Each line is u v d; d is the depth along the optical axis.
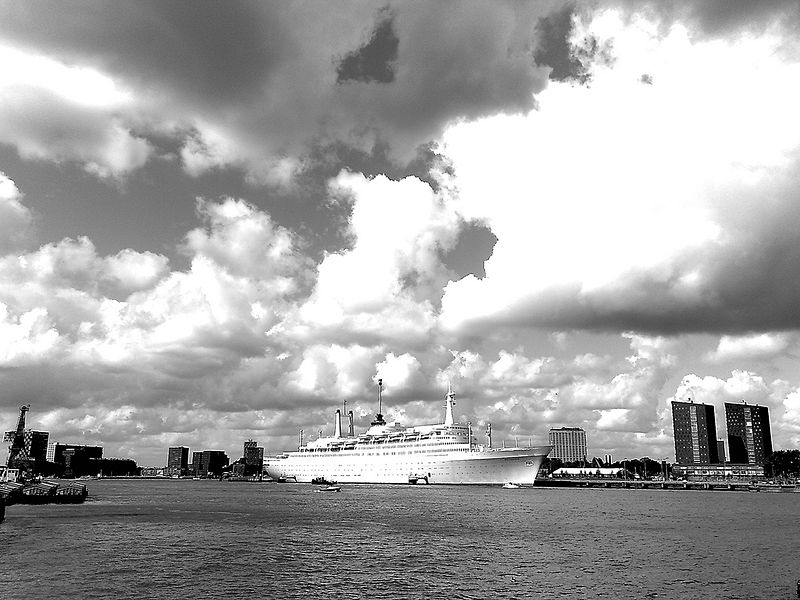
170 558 85.56
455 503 188.25
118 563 81.25
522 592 67.12
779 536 112.00
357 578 73.31
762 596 66.19
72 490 195.25
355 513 152.75
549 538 106.94
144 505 183.25
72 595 64.44
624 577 74.56
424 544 99.31
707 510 175.75
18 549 91.38
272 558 86.00
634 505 195.38
